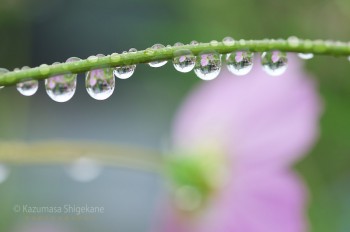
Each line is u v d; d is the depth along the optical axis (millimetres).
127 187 391
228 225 208
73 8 490
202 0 343
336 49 150
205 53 149
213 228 211
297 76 214
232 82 220
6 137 311
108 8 458
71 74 148
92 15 492
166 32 346
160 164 211
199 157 213
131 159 210
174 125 221
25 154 205
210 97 221
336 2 321
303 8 327
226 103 217
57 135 473
